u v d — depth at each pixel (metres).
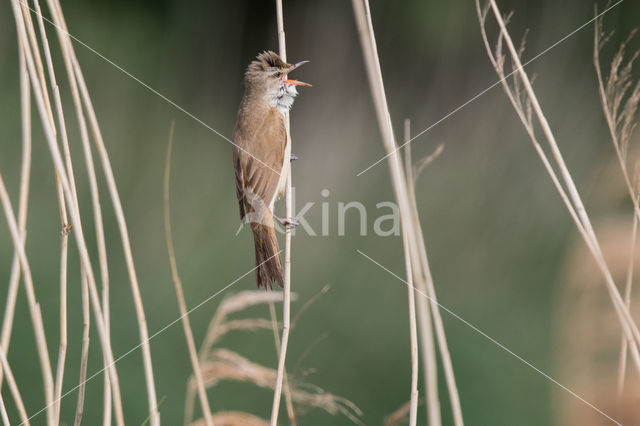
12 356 9.80
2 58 16.25
